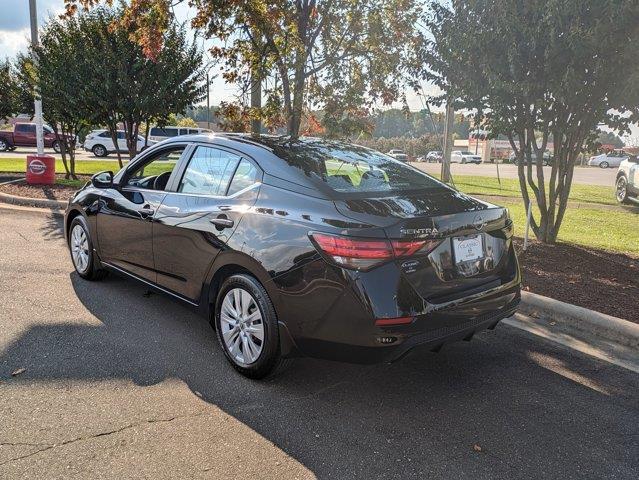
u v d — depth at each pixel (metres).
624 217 11.06
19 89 14.04
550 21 5.41
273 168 3.55
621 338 4.23
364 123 9.23
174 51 10.92
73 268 5.86
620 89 5.54
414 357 3.93
